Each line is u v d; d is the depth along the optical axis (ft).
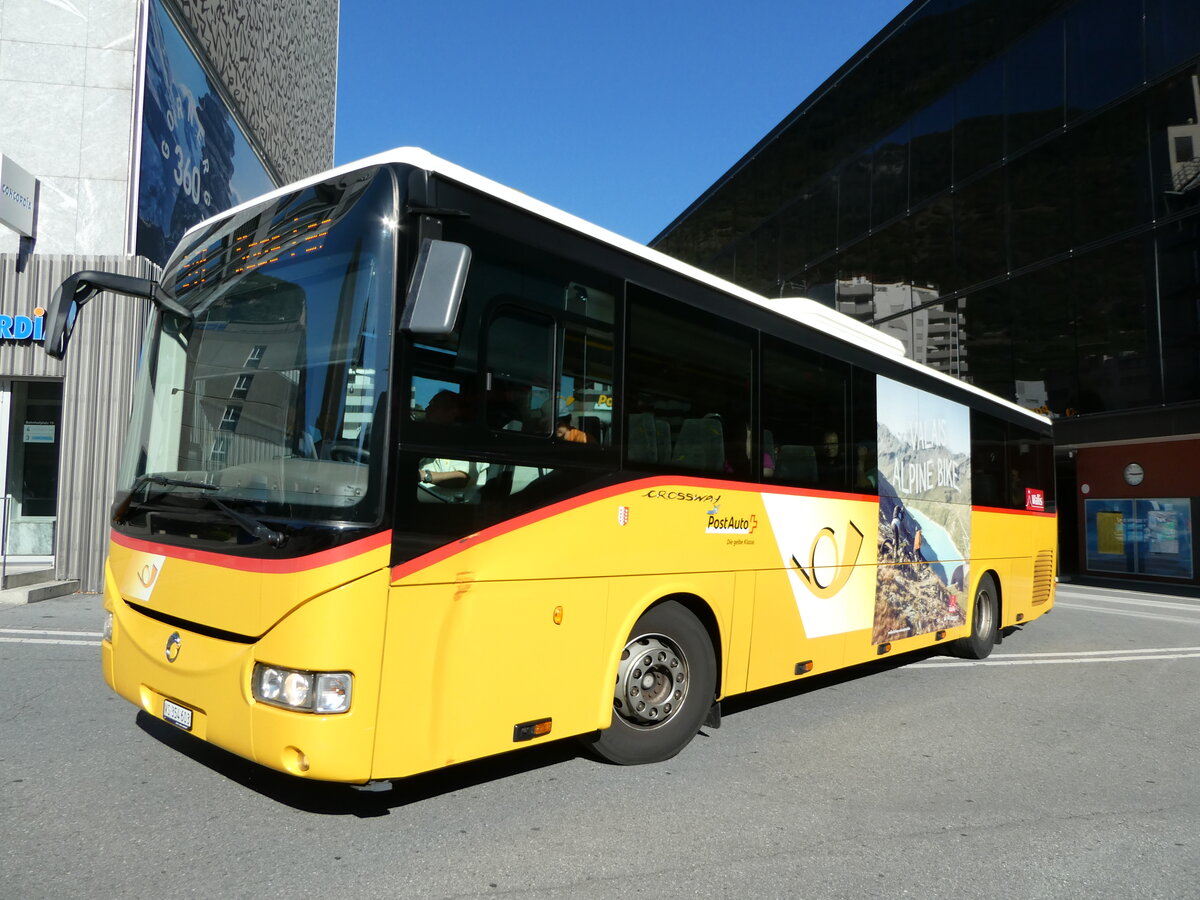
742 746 18.22
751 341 19.16
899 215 85.92
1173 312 61.36
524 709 13.41
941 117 81.10
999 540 31.73
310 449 11.80
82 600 33.88
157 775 14.66
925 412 26.84
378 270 12.01
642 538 15.71
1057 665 30.07
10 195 38.96
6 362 36.78
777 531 19.38
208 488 12.84
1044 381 70.64
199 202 52.70
